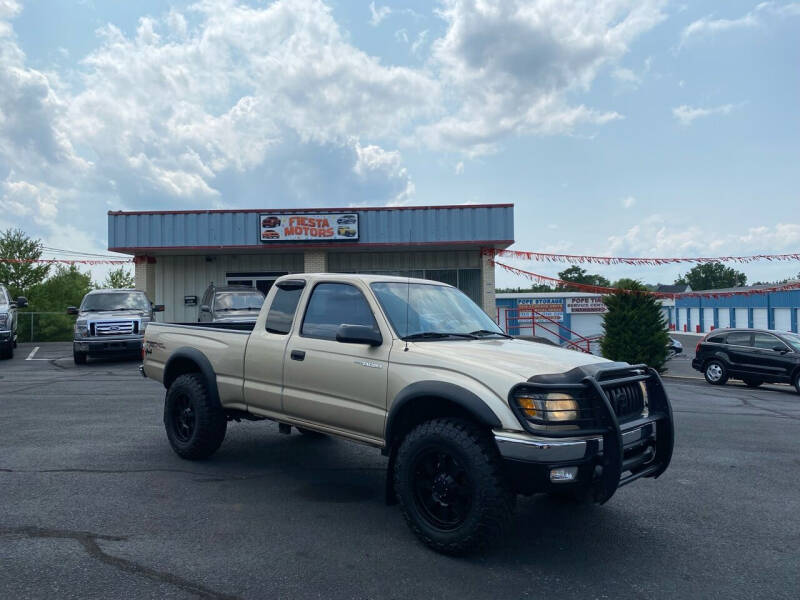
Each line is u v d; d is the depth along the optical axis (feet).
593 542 14.37
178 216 66.28
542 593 11.63
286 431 18.84
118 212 66.23
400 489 14.02
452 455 13.21
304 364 17.02
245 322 22.76
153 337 22.50
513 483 12.67
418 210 66.03
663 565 13.08
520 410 12.76
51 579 11.70
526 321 86.99
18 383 40.55
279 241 65.87
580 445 12.59
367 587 11.71
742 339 56.70
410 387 14.28
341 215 65.82
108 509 15.71
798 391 51.90
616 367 14.32
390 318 15.84
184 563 12.57
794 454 24.23
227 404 19.62
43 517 15.01
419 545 13.91
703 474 20.88
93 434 24.49
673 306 200.54
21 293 127.85
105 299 55.72
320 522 15.23
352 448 23.02
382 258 73.36
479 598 11.37
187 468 19.77
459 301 18.52
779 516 16.44
